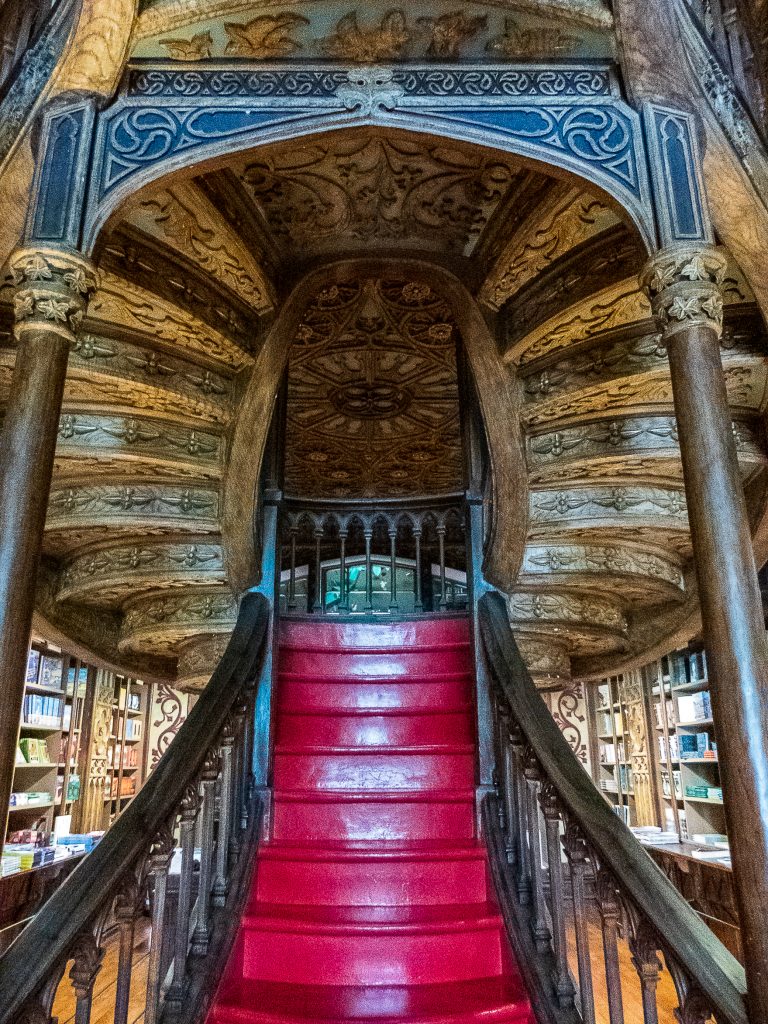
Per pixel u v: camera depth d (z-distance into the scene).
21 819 7.29
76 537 3.94
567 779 2.39
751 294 2.83
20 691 1.75
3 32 2.27
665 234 2.23
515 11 2.39
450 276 3.40
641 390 3.17
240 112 2.38
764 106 2.36
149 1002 2.07
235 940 2.67
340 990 2.62
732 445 2.00
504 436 3.48
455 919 2.77
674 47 2.37
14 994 1.52
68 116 2.31
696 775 7.39
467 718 3.83
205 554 3.90
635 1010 4.01
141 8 2.31
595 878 2.15
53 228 2.16
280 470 4.09
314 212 3.16
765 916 1.63
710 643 1.86
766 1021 1.56
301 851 3.10
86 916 1.75
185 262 2.97
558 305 3.02
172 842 2.22
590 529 3.80
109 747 8.79
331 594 8.32
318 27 2.40
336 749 3.63
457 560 8.40
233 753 3.06
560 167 2.34
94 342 2.90
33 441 1.93
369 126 2.38
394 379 5.88
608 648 5.67
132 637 4.63
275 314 3.31
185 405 3.20
